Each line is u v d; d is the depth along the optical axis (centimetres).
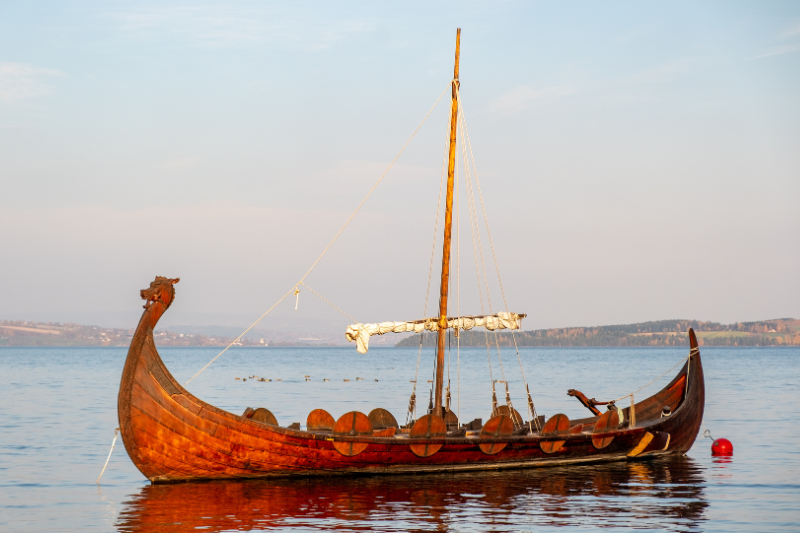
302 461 4556
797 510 4019
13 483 4725
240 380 18375
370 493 4319
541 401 11169
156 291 4325
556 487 4566
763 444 6538
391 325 5559
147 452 4278
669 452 5794
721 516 3881
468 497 4250
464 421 8612
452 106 5678
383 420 5388
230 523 3659
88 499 4241
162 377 4303
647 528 3641
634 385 15162
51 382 16688
